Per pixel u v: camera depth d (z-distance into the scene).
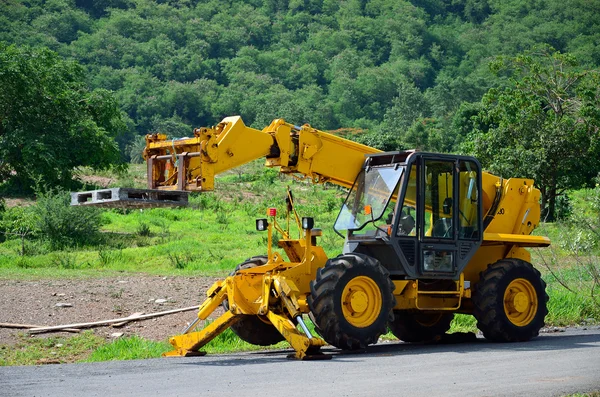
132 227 36.75
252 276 12.99
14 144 43.41
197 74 196.25
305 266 13.30
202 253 28.09
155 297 18.91
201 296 19.16
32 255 28.36
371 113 185.25
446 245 13.63
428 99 166.00
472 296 14.29
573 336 14.77
